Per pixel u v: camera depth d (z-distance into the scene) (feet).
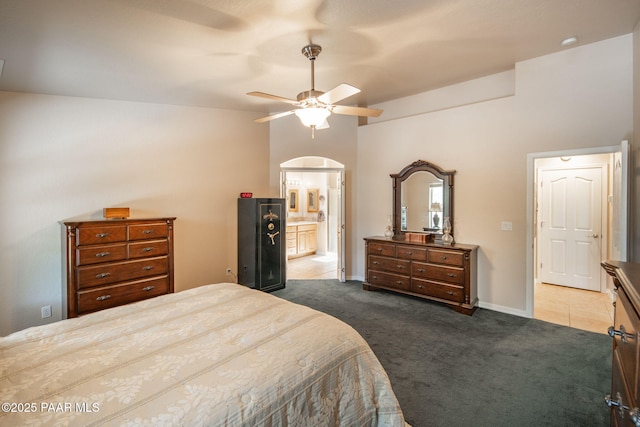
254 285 15.49
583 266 15.94
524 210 12.31
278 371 4.52
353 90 7.75
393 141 16.29
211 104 15.08
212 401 3.83
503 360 9.03
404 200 15.81
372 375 5.67
